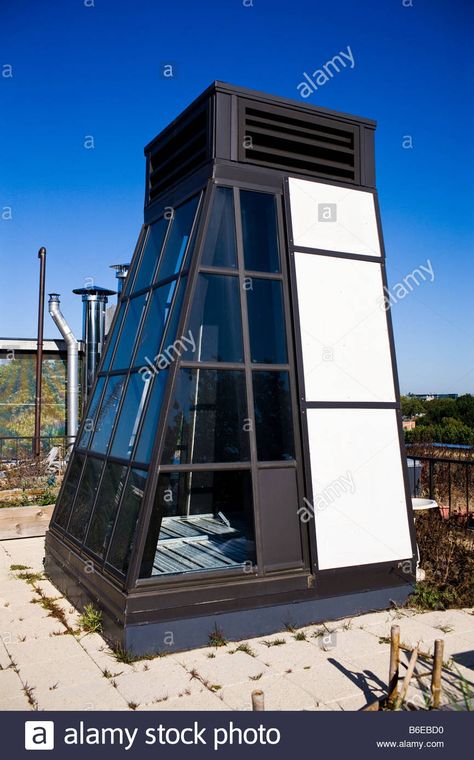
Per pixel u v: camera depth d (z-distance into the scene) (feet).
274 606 16.94
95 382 24.18
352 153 20.49
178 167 21.20
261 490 17.42
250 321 18.44
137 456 17.78
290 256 18.92
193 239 18.53
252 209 19.03
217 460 18.43
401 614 18.30
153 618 15.57
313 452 18.20
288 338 18.58
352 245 19.99
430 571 20.72
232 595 16.46
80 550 19.63
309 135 19.89
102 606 17.01
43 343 58.75
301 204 19.42
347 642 16.30
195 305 17.69
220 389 17.83
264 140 19.38
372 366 19.58
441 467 36.94
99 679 14.43
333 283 19.42
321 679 14.32
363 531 18.54
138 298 22.40
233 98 18.83
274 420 18.11
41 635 17.13
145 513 15.97
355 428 18.97
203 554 18.69
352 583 18.20
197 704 13.26
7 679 14.49
